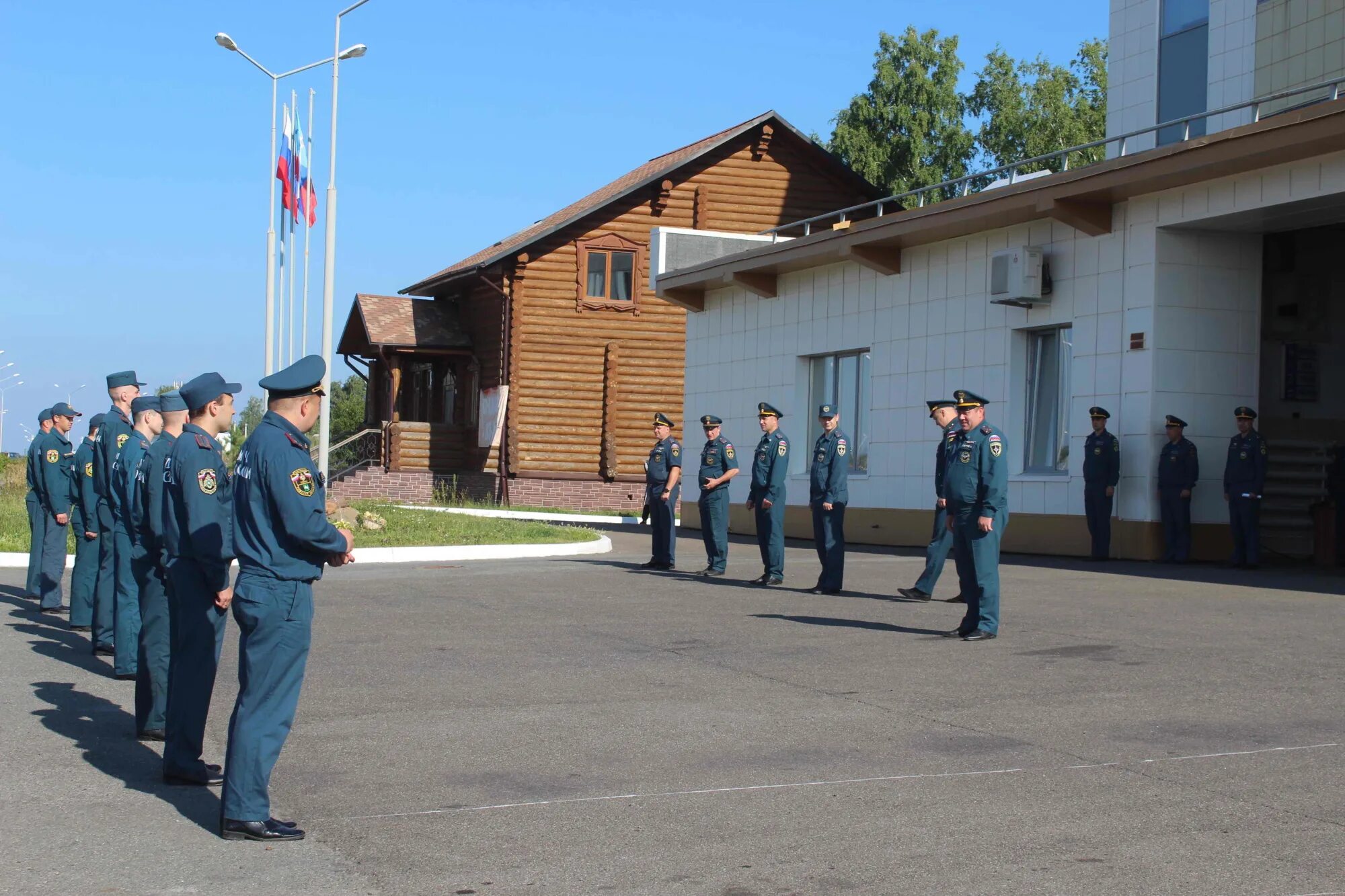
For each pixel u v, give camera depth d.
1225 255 18.17
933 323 22.00
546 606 13.69
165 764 6.98
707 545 17.17
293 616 5.99
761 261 24.89
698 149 36.94
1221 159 15.98
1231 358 18.22
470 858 5.57
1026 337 20.34
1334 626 11.73
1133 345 18.16
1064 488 19.27
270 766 5.95
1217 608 13.02
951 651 10.62
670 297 28.42
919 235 21.30
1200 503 18.12
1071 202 18.38
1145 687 8.99
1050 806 6.21
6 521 23.70
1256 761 6.96
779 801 6.34
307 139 33.94
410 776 6.90
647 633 11.69
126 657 9.97
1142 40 23.67
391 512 24.61
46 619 13.40
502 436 35.66
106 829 6.11
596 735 7.75
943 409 14.07
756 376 26.69
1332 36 19.52
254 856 5.66
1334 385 21.00
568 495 36.09
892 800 6.34
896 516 22.77
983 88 55.19
